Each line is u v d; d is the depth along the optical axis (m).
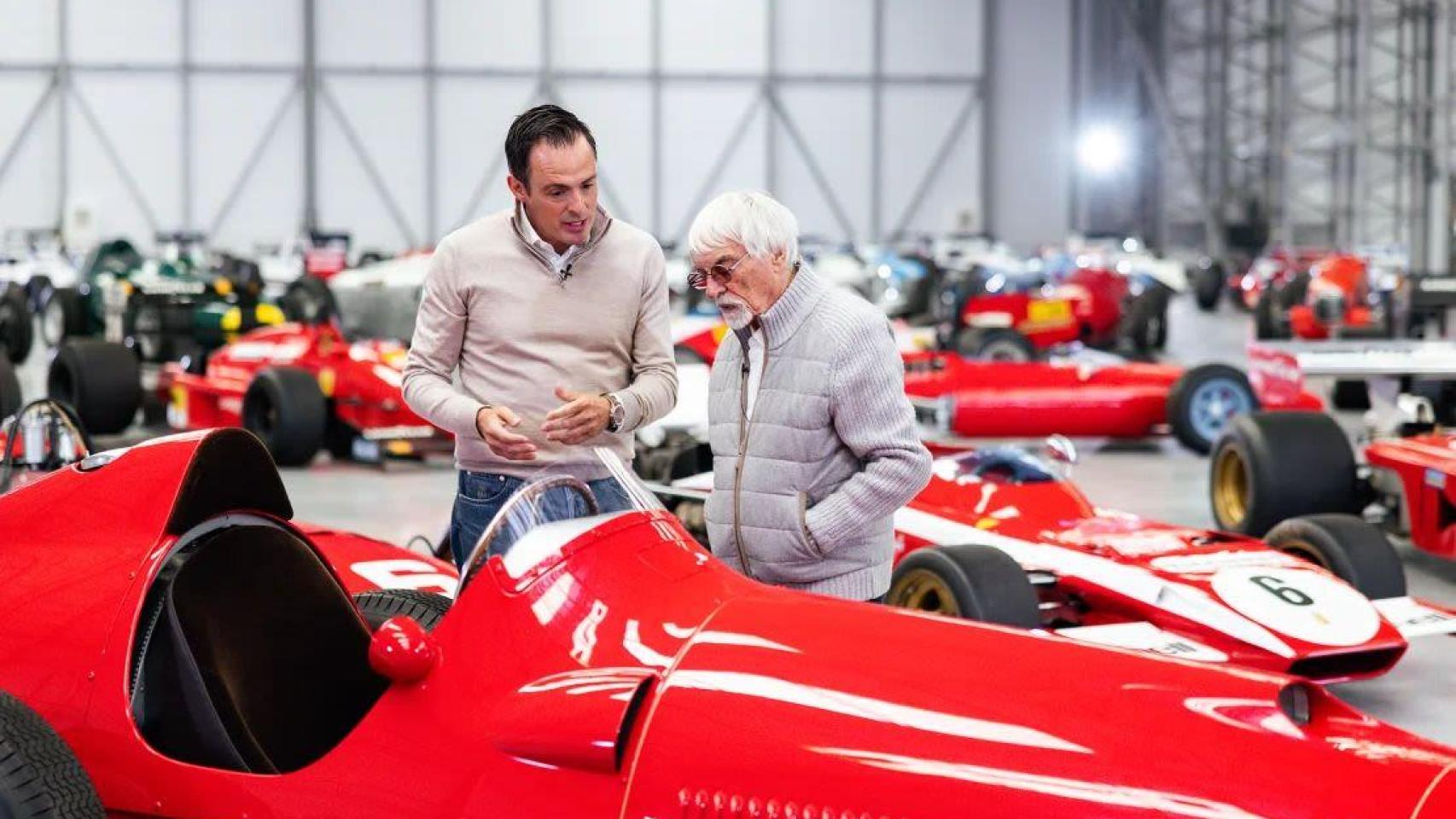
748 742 2.47
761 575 3.25
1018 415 10.48
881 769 2.39
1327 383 14.57
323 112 31.14
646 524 2.99
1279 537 5.84
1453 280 10.22
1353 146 28.91
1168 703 2.46
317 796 2.82
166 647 3.16
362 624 3.54
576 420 3.24
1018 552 5.52
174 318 12.69
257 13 30.77
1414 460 6.74
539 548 2.82
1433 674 5.63
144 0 30.48
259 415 10.26
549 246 3.47
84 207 28.84
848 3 32.47
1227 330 22.62
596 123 31.92
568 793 2.55
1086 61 33.50
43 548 3.29
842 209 32.84
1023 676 2.54
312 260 23.22
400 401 9.96
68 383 10.56
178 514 3.22
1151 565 5.25
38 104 30.44
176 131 30.77
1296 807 2.23
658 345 3.62
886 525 3.31
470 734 2.66
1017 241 33.59
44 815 2.83
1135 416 10.65
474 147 31.59
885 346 3.16
